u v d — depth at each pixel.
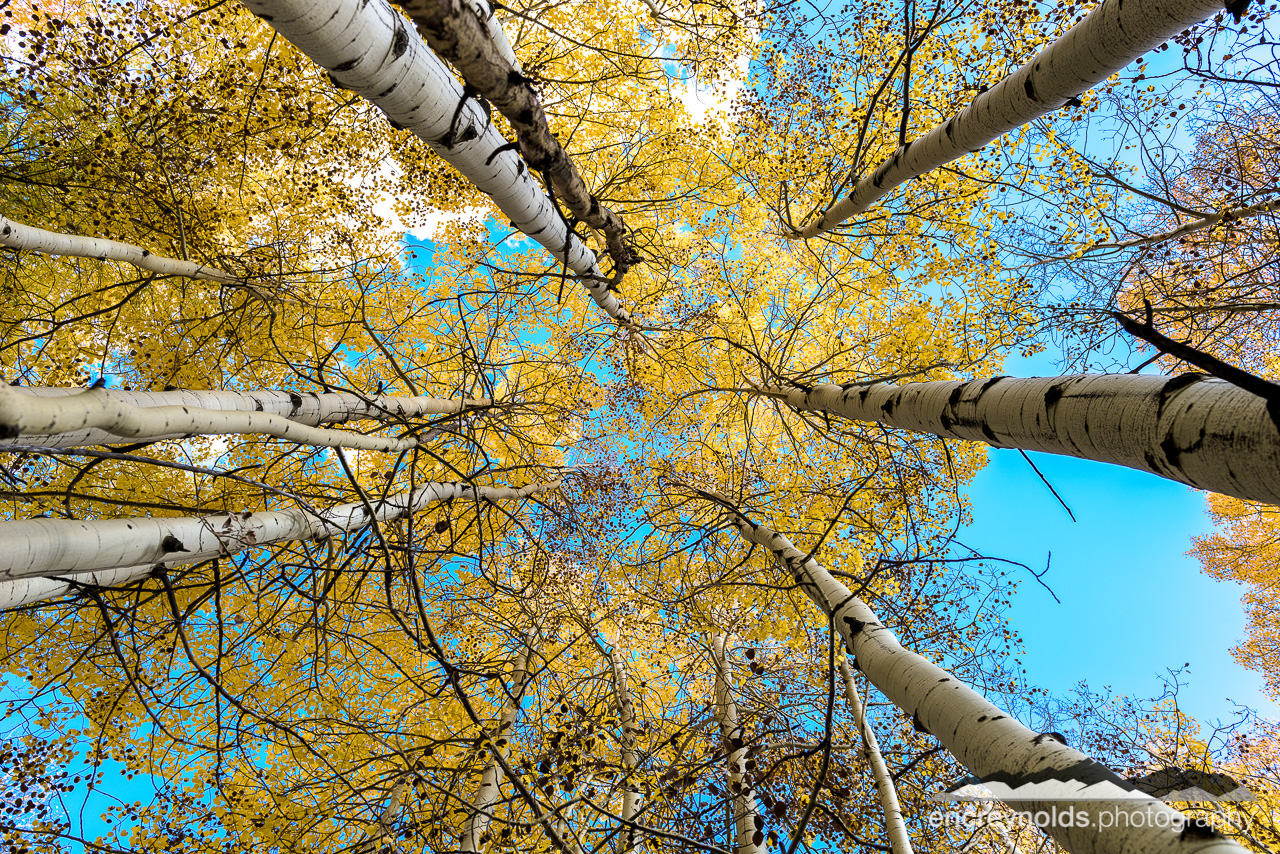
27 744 5.14
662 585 6.63
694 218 8.52
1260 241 5.59
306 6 1.79
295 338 7.36
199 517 3.38
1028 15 5.91
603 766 4.23
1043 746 2.00
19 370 6.12
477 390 7.94
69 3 5.45
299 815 5.22
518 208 3.66
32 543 2.35
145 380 6.93
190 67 6.10
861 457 6.91
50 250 4.40
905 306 7.62
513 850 4.38
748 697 5.58
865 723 4.01
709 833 3.91
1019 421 2.57
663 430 8.64
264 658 5.64
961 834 5.19
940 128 4.71
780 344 8.38
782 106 7.42
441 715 6.21
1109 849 1.65
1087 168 6.36
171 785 5.30
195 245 6.14
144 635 5.64
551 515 6.86
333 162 6.86
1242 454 1.55
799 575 3.94
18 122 5.65
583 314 8.48
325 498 4.45
